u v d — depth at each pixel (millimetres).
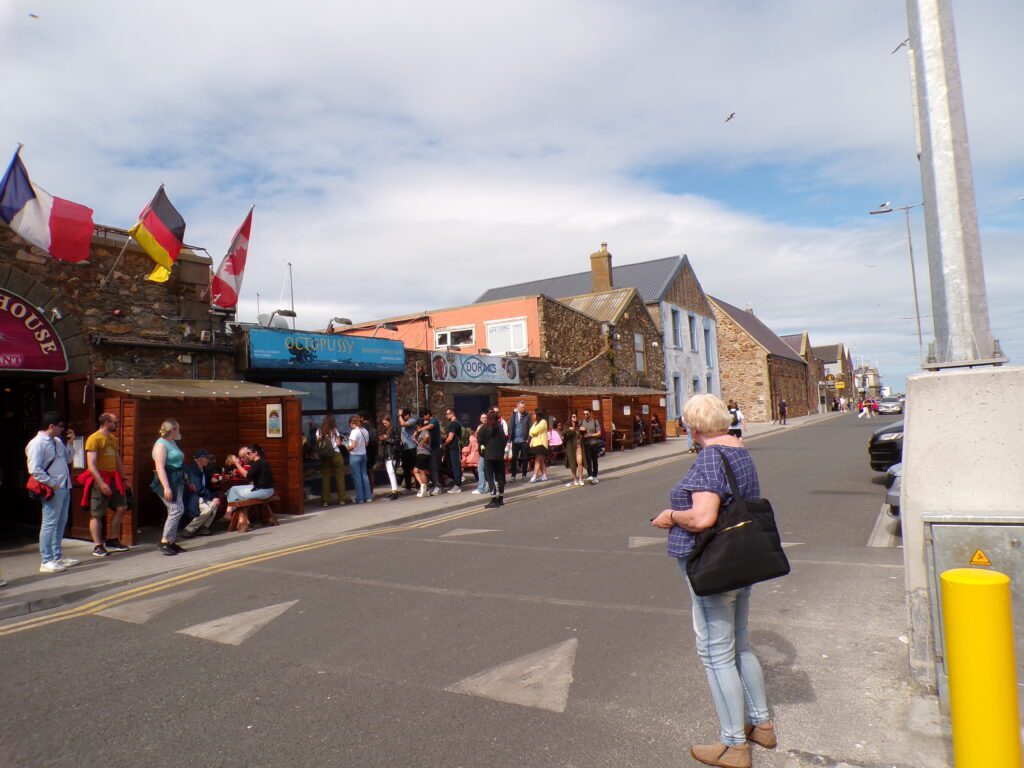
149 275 11023
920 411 3465
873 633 4492
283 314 14133
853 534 7691
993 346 3408
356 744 3297
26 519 10844
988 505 3283
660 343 32156
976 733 2467
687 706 3574
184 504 9398
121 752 3316
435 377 17047
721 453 3006
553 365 22500
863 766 2953
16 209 9172
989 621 2465
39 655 4816
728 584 2793
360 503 12555
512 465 15078
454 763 3084
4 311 9219
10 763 3252
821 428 32531
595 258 32531
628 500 11250
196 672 4332
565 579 6215
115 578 7031
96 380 9922
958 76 3572
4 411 11227
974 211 3516
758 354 45469
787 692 3691
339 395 14820
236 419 12086
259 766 3133
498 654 4406
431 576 6555
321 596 5977
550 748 3189
